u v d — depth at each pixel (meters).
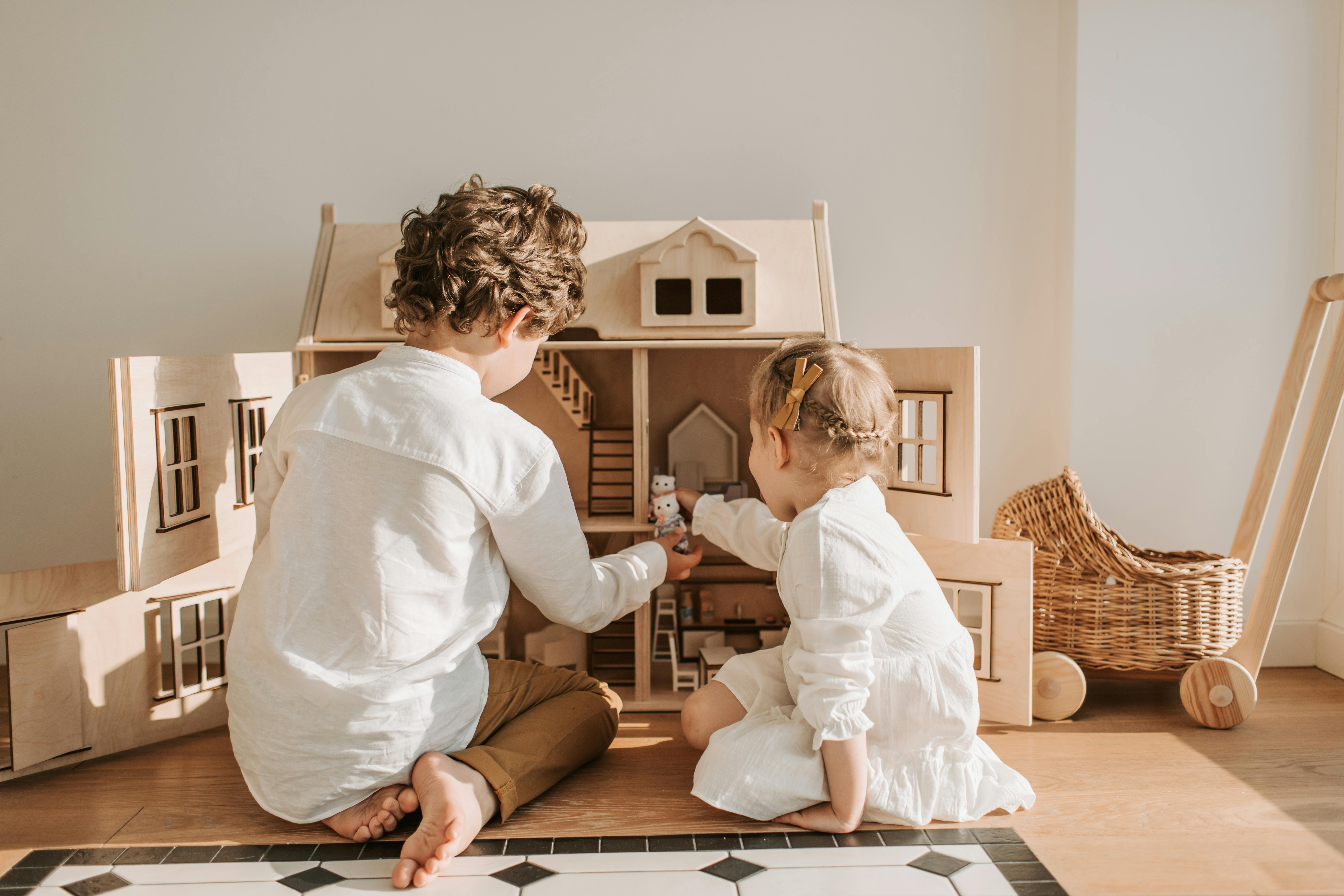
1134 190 2.07
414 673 1.23
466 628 1.28
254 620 1.25
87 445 2.14
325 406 1.22
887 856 1.22
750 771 1.30
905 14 2.15
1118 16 2.05
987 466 2.23
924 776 1.33
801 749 1.32
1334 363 1.63
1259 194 2.06
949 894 1.12
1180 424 2.10
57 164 2.09
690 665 1.98
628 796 1.42
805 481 1.39
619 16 2.14
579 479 2.15
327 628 1.20
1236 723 1.68
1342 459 2.01
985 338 2.21
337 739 1.22
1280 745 1.61
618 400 2.15
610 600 1.45
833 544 1.28
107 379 2.13
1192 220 2.07
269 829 1.31
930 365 1.63
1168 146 2.06
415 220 1.32
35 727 1.48
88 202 2.11
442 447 1.19
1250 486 1.96
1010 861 1.20
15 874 1.18
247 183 2.13
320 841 1.27
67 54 2.08
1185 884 1.15
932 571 1.76
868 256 2.19
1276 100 2.05
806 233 1.92
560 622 1.42
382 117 2.14
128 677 1.61
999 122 2.17
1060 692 1.72
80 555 2.15
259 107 2.12
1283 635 2.07
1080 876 1.17
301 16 2.11
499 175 2.16
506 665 1.56
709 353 2.14
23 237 2.10
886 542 1.31
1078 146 2.07
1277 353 2.08
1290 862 1.20
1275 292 2.07
